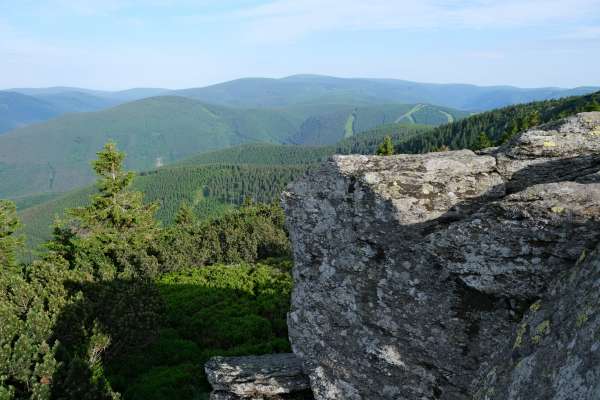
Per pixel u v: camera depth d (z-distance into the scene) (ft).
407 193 35.65
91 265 72.74
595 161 33.14
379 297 36.86
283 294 86.38
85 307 56.34
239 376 43.70
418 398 34.88
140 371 59.00
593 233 26.02
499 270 29.81
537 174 34.53
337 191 39.27
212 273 111.55
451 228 31.55
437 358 33.88
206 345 67.10
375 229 36.88
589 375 17.94
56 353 47.21
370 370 37.50
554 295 24.58
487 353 31.58
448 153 38.83
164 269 122.62
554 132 35.24
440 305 33.65
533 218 27.96
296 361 45.70
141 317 60.18
